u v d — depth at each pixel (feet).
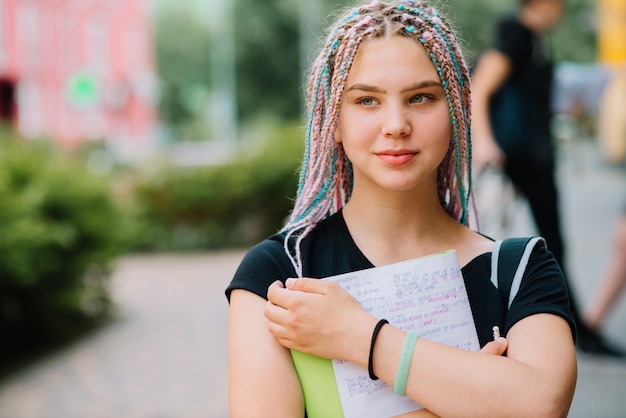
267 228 33.71
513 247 4.65
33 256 16.66
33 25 72.18
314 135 4.74
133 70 87.25
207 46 142.20
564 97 50.19
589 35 98.32
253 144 34.45
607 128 53.93
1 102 69.00
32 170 18.89
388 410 4.21
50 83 74.84
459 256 4.69
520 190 13.16
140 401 13.17
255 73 105.60
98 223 19.58
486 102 12.91
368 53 4.37
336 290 4.23
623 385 11.43
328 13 5.33
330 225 4.80
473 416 3.98
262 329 4.39
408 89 4.34
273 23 103.19
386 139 4.37
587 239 26.66
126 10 85.46
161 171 33.09
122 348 17.06
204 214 33.30
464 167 4.79
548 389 4.03
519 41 12.68
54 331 18.70
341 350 4.14
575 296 12.96
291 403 4.23
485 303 4.50
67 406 13.11
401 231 4.69
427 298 4.33
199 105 144.77
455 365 4.03
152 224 33.14
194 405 12.84
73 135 77.66
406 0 4.62
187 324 19.19
